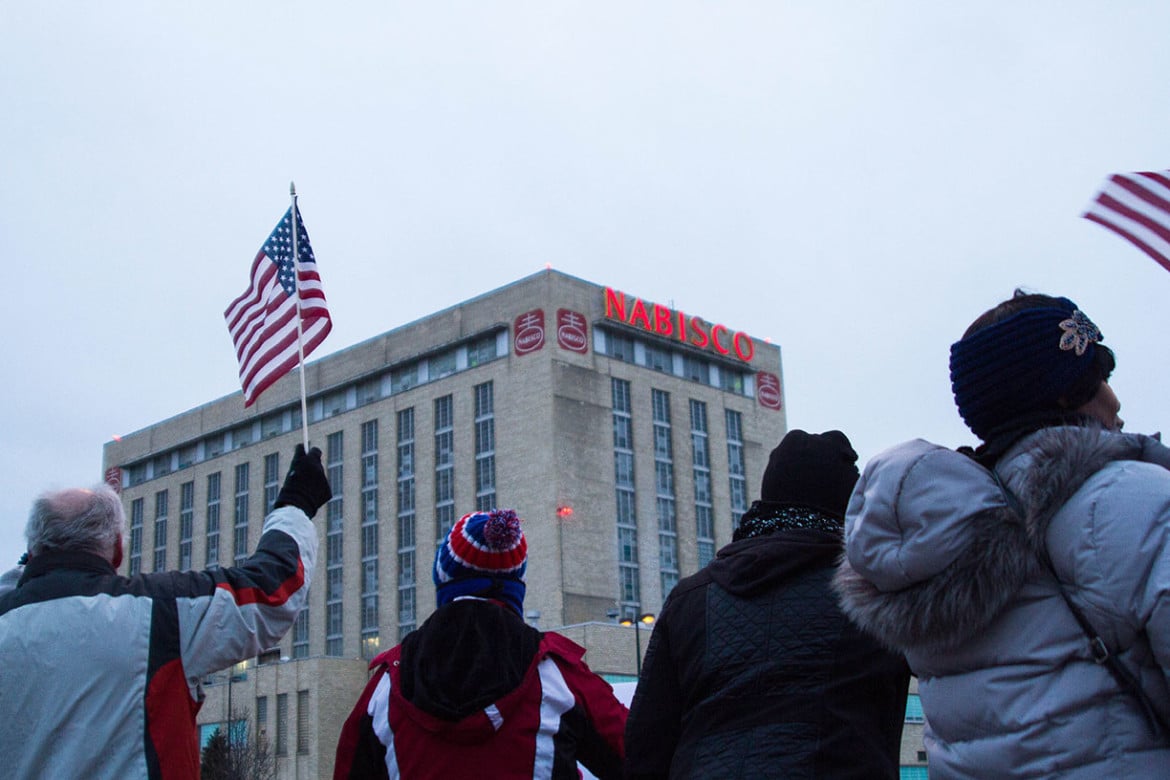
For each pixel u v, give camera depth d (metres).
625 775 4.50
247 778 67.19
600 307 89.69
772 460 4.71
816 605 4.14
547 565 80.38
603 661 67.62
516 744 4.76
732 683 4.11
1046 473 3.17
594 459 84.94
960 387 3.63
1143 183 7.47
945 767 3.32
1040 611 3.17
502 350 87.69
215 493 105.44
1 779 4.57
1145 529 2.99
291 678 77.94
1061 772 3.06
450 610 5.07
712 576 4.44
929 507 3.23
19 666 4.64
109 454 117.56
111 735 4.60
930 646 3.28
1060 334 3.49
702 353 95.69
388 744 4.98
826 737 3.90
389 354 95.25
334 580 93.69
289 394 101.75
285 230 8.79
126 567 110.81
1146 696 3.02
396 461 92.38
